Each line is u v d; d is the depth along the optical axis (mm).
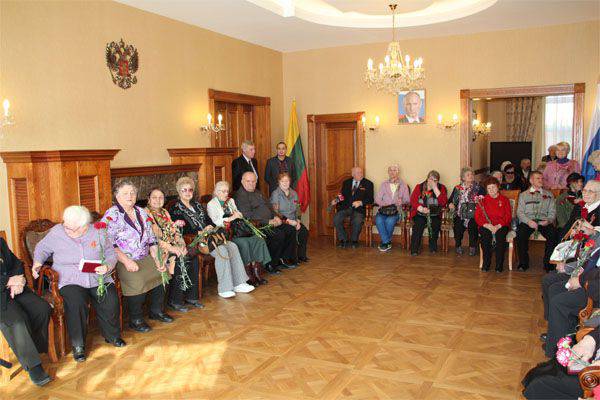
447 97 8000
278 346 4035
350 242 8211
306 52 8906
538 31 7379
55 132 4973
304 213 9203
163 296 4707
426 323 4492
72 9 5121
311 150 9023
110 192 4891
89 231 3996
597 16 6836
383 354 3838
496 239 6285
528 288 5539
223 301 5250
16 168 4461
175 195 6148
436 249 7605
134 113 5922
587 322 2836
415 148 8281
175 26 6535
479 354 3807
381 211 7750
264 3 6137
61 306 3848
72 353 3949
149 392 3326
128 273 4355
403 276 6121
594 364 2438
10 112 4547
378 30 7539
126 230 4406
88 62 5312
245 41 8000
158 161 6293
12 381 3543
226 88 7562
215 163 6621
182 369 3654
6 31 4504
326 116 8852
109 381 3496
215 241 5316
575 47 7203
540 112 12141
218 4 5895
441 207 7434
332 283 5855
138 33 5961
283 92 9148
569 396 2594
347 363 3689
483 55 7727
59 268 3930
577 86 7223
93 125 5391
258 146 8508
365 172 8672
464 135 7938
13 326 3387
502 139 12562
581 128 7270
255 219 6215
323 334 4273
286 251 6590
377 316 4695
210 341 4172
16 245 4559
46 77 4871
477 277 6035
